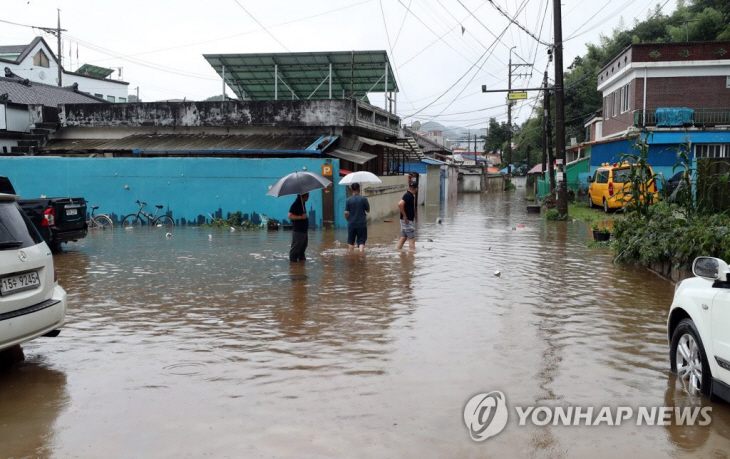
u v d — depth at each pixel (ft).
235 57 92.12
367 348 20.98
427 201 125.80
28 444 13.85
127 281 34.09
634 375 18.15
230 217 68.69
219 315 26.02
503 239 56.24
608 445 13.66
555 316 25.52
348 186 65.21
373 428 14.46
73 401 16.44
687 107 104.37
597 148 120.26
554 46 77.61
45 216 43.78
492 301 28.53
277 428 14.48
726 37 134.31
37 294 19.13
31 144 78.38
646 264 38.34
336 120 72.28
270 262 41.04
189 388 17.26
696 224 34.47
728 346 14.78
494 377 18.02
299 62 92.27
